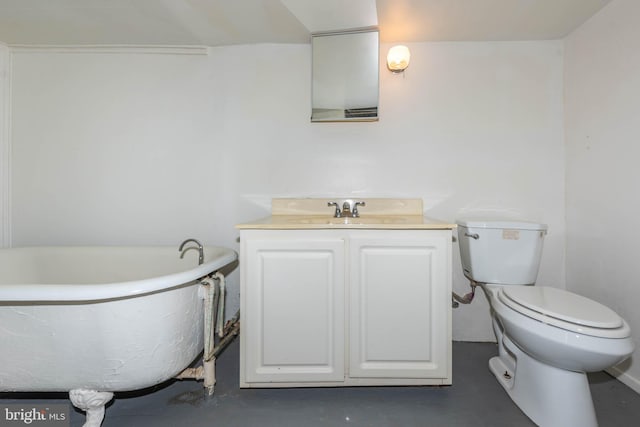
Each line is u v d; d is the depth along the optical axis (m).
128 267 1.72
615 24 1.38
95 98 1.84
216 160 1.83
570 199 1.67
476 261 1.53
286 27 1.62
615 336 0.94
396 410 1.20
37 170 1.85
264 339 1.25
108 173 1.85
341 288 1.25
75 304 0.99
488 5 1.42
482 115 1.74
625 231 1.35
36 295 0.95
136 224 1.86
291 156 1.80
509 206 1.74
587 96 1.54
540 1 1.39
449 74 1.75
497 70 1.73
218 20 1.56
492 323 1.69
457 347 1.71
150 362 1.08
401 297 1.25
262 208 1.81
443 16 1.50
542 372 1.12
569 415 1.05
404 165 1.77
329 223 1.30
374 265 1.25
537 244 1.48
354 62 1.64
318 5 1.42
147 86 1.83
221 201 1.83
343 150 1.79
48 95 1.84
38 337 1.01
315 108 1.68
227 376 1.42
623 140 1.36
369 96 1.64
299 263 1.24
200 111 1.83
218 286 1.43
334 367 1.25
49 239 1.86
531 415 1.13
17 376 1.04
